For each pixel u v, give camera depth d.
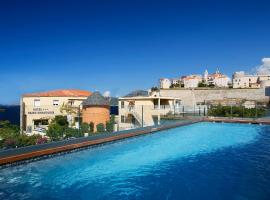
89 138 18.61
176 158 17.73
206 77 124.00
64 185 12.41
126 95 48.00
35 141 17.69
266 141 24.20
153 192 11.81
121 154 18.44
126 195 11.46
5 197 10.95
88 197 11.23
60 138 19.80
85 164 15.60
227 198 11.02
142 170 14.93
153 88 79.38
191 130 30.86
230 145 22.39
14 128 20.03
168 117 39.50
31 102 33.88
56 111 32.00
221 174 14.20
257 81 107.19
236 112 40.91
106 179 13.36
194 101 73.00
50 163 15.12
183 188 12.23
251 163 16.44
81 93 39.72
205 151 19.94
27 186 12.13
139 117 36.59
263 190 11.80
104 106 30.22
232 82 118.12
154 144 22.33
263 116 40.28
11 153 13.55
